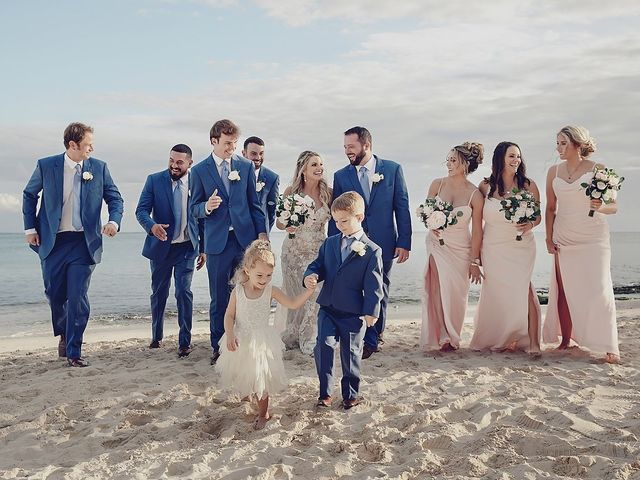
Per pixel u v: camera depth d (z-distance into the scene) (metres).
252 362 4.76
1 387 6.05
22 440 4.57
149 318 13.50
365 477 3.69
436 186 7.52
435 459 3.95
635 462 3.66
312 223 7.45
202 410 5.17
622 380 5.83
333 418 4.84
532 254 7.19
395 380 5.90
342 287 5.08
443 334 7.34
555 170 7.11
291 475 3.78
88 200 6.95
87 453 4.36
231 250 6.85
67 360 7.31
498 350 7.32
